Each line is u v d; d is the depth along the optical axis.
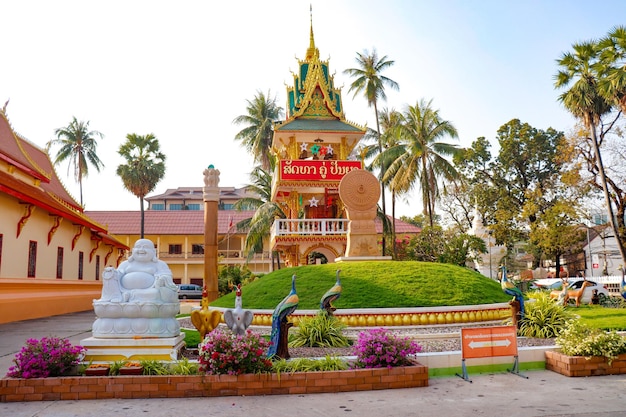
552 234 44.44
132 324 9.12
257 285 17.91
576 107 30.19
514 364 9.48
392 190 40.28
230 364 7.86
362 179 20.56
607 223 46.38
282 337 9.71
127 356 8.98
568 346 9.55
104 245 37.88
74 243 30.39
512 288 13.16
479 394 7.81
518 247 55.91
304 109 34.44
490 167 56.84
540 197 50.03
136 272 9.71
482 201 54.53
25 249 23.11
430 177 38.53
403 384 8.21
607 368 9.16
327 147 34.28
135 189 46.19
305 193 34.03
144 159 47.06
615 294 34.44
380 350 8.38
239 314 9.38
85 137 55.25
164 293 9.34
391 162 39.16
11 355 11.90
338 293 12.20
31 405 7.22
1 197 20.62
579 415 6.66
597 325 13.52
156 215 58.53
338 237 30.09
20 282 22.33
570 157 39.56
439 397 7.62
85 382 7.59
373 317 14.02
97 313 9.23
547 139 54.69
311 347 11.47
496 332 9.28
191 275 55.84
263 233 36.34
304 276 17.08
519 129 55.47
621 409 6.93
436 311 14.30
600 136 37.81
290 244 30.31
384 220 36.88
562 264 57.25
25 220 22.47
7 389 7.46
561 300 21.97
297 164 31.53
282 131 33.22
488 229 50.00
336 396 7.67
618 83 26.02
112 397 7.57
